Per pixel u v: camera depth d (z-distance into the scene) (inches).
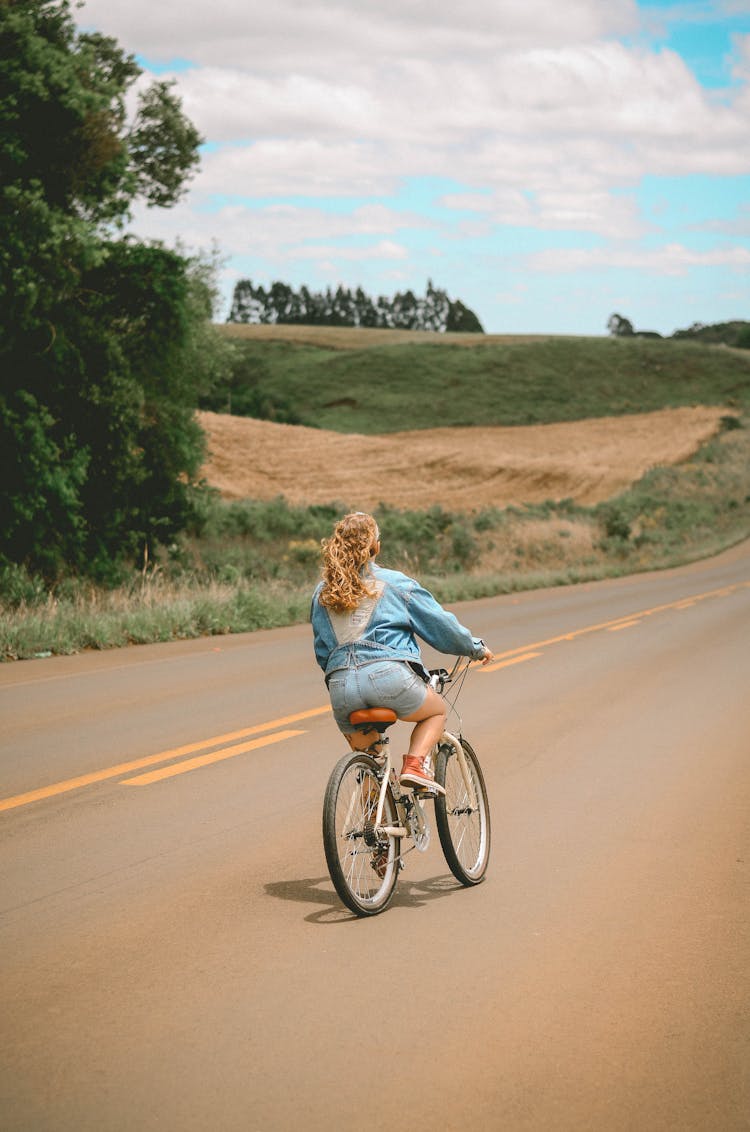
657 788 303.3
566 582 1421.0
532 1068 140.1
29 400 857.5
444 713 216.1
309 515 1840.6
